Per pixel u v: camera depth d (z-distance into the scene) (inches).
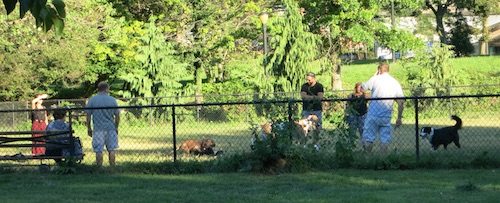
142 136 805.9
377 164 461.1
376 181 412.5
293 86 1117.7
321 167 463.5
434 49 1197.7
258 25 1316.4
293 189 391.2
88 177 455.2
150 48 1132.5
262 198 365.1
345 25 1412.4
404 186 393.7
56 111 507.5
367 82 504.1
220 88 1214.3
